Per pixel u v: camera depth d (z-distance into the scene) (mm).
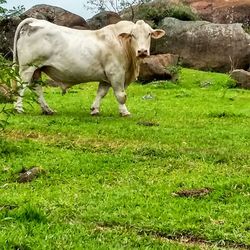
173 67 24734
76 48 14695
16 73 10391
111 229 6898
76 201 7789
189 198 8078
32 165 9594
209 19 37688
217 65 29016
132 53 14984
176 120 15133
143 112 16344
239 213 7441
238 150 11391
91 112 15281
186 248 6371
